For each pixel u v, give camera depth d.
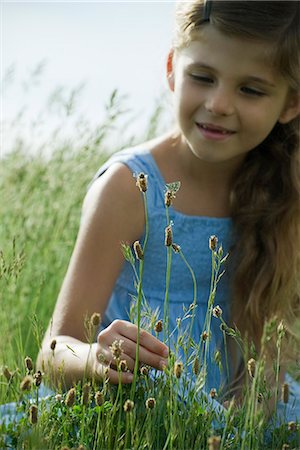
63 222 3.99
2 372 2.39
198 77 2.93
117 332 2.44
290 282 3.26
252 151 3.31
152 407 2.18
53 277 3.76
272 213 3.27
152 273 3.24
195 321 3.22
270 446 2.46
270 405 2.88
